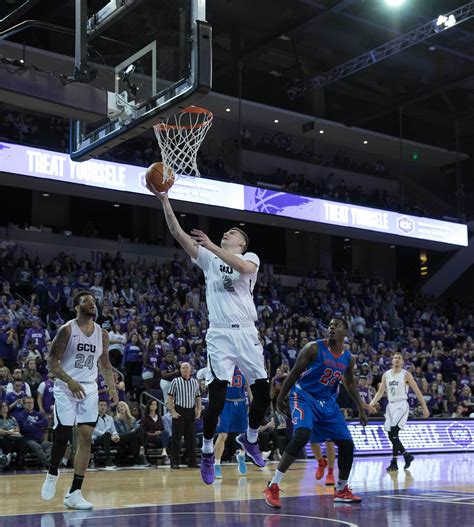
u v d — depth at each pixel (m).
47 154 18.12
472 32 20.98
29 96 6.62
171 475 10.44
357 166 28.19
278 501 5.88
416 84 25.62
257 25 21.47
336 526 4.66
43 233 21.11
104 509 5.92
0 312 15.70
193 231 5.36
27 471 11.51
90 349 6.24
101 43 7.36
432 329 25.38
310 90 24.33
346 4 19.02
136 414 13.70
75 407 6.29
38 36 19.55
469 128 28.27
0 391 12.33
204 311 19.50
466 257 27.80
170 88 6.59
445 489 7.63
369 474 9.95
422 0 19.39
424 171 30.17
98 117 7.12
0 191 22.28
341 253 28.44
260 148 25.78
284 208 22.22
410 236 24.80
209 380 5.63
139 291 19.50
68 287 18.11
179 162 7.66
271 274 24.39
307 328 21.02
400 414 10.87
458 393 19.50
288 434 13.70
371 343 22.77
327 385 6.21
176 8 6.66
